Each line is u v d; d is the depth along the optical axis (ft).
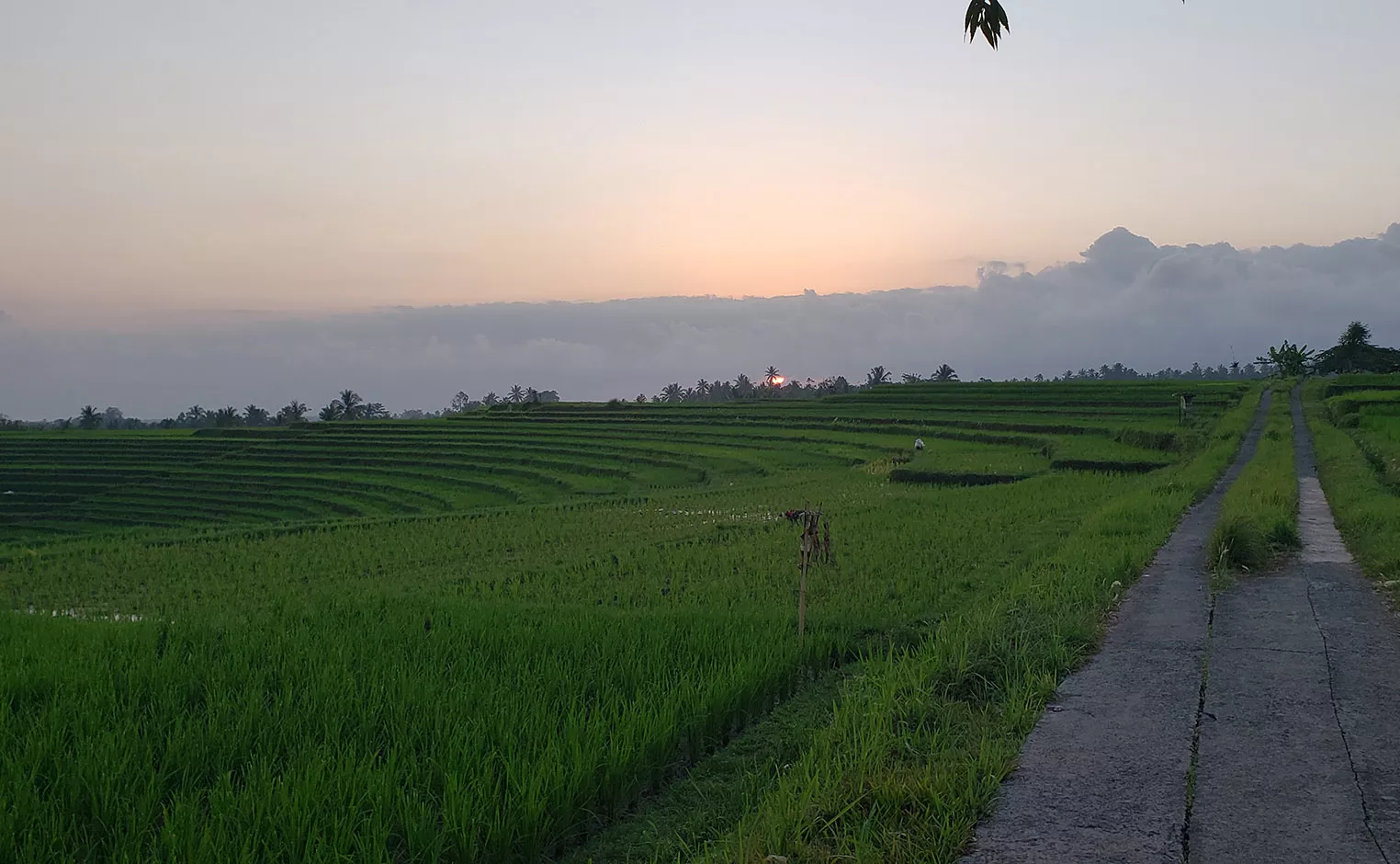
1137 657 28.32
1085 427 199.52
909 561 59.93
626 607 51.42
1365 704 23.26
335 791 20.49
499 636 36.63
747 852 16.49
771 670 30.99
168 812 20.62
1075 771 19.58
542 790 20.51
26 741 23.86
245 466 276.62
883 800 17.99
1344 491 69.92
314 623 41.52
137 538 114.83
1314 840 16.14
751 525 88.63
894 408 284.41
